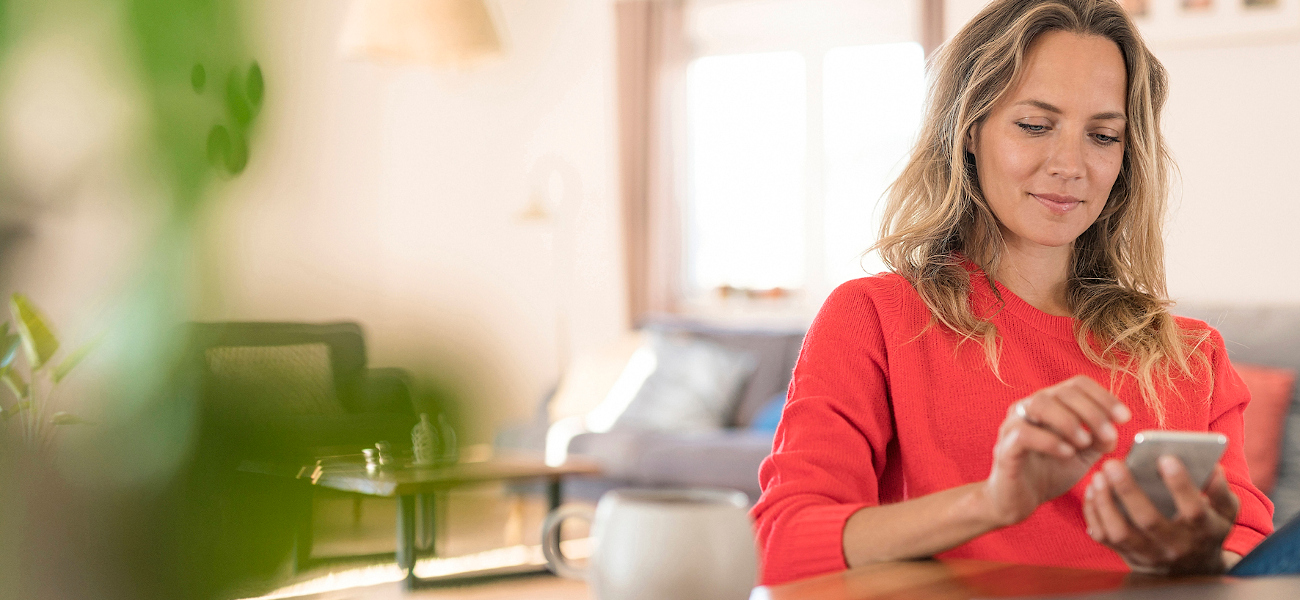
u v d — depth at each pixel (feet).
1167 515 2.33
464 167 19.94
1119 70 3.74
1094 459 2.45
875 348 3.74
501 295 19.58
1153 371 3.81
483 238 19.77
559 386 15.90
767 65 17.72
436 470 10.52
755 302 17.74
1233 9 12.60
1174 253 13.12
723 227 18.17
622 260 17.94
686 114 17.69
